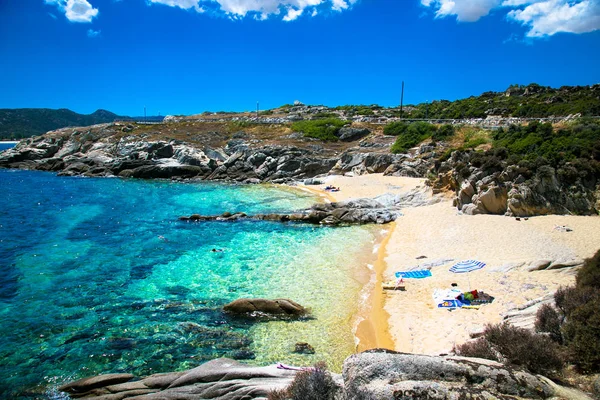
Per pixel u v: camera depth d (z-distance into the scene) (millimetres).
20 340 14859
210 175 61031
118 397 10805
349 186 48094
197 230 30797
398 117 83875
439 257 22750
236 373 11086
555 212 28594
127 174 61938
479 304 16375
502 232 25578
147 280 20750
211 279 20875
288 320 16469
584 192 29156
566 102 63719
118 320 16453
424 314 16297
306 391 8594
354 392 7762
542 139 38000
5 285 19906
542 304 13289
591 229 24750
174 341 14867
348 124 76500
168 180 59938
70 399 11523
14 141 194875
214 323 16250
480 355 9789
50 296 18719
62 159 72625
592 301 10711
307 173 59250
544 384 7680
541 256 20547
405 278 20219
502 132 47875
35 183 54781
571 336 10070
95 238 28391
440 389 7355
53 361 13570
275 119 89625
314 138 72312
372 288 19594
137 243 27250
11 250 25359
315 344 14664
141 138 75625
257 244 27109
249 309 17062
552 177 29297
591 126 37375
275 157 62156
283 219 33906
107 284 20203
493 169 31906
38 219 33812
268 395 9242
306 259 23953
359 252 25281
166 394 10508
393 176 51188
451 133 57188
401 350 13828
